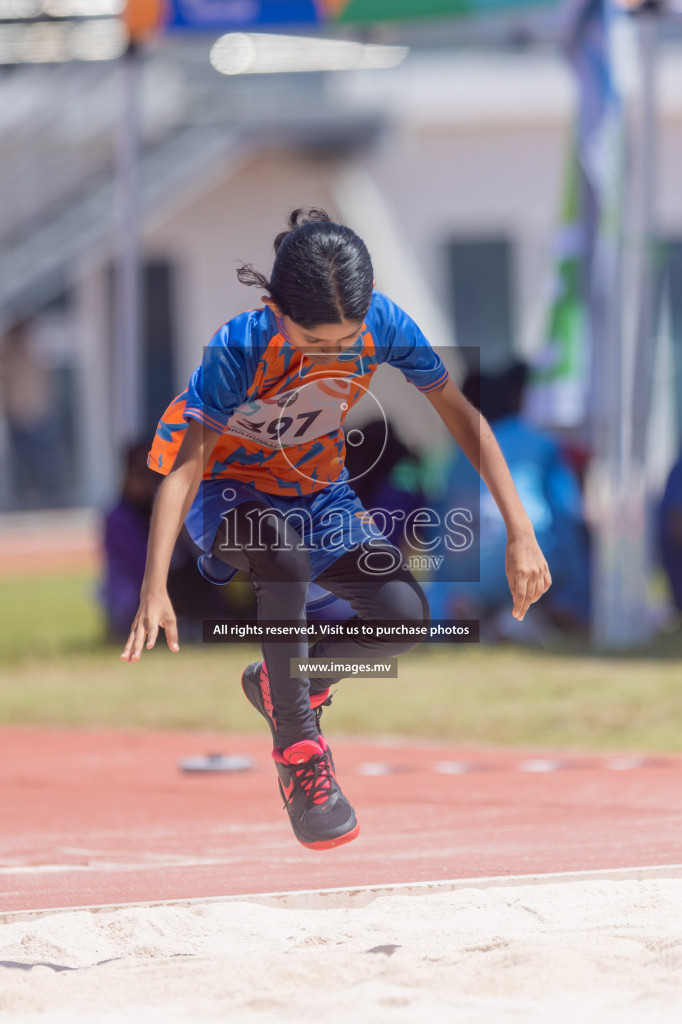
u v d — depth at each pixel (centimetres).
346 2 3381
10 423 7556
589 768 2052
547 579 1191
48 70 6850
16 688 3105
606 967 1004
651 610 3516
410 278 7612
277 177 7806
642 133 3281
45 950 1164
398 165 8044
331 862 1509
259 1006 948
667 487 3581
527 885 1332
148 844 1659
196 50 6962
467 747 2297
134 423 3797
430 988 976
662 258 3291
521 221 8044
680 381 7494
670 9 3266
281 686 1197
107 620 3712
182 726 2620
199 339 7862
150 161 7012
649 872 1352
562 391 3712
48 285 6719
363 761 2205
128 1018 934
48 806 1931
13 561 5919
